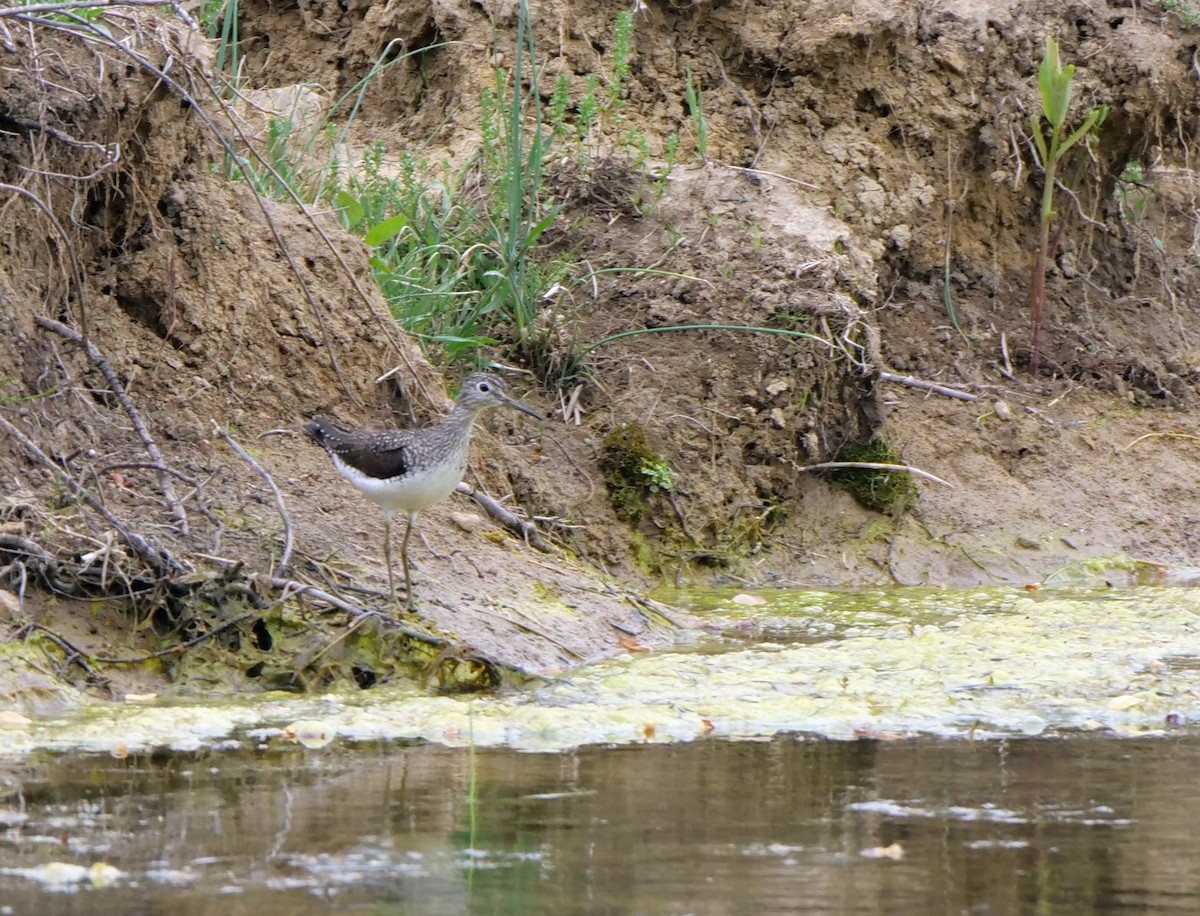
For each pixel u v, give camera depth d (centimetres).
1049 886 700
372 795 818
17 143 1177
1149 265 1920
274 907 661
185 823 767
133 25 1282
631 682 1084
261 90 1809
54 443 1130
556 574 1276
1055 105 1681
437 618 1127
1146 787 852
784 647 1201
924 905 676
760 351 1551
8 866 704
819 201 1733
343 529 1193
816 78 1778
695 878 705
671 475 1497
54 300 1206
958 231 1827
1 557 1031
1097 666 1152
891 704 1038
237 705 998
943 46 1806
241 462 1210
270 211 1390
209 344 1284
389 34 1862
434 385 1395
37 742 902
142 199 1280
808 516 1548
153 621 1046
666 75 1789
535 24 1786
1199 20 1911
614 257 1633
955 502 1587
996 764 898
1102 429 1708
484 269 1596
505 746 924
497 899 675
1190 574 1541
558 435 1502
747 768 882
